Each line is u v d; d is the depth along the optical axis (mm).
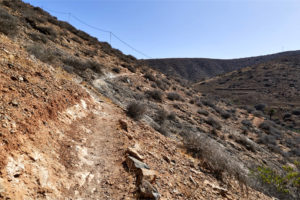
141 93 19016
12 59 5035
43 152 3252
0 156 2367
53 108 4695
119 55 33219
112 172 3846
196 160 6578
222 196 4434
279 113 52562
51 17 25484
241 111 39875
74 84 8070
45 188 2650
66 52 16109
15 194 2197
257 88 74375
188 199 3697
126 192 3252
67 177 3188
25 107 3613
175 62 137000
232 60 157750
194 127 15672
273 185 7676
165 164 4992
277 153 19375
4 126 2764
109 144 5145
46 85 5320
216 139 15281
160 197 3305
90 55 21156
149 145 6004
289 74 79188
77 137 4750
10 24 8914
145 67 37469
